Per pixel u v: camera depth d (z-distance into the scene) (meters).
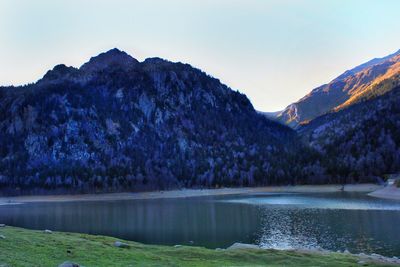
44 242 44.00
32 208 181.25
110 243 51.00
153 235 85.50
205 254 48.75
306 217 106.81
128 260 40.19
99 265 36.22
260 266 41.47
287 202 163.12
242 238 78.81
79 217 128.88
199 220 109.88
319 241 72.25
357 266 44.81
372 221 94.25
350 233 79.06
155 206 171.25
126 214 135.25
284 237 78.06
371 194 189.12
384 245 66.56
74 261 36.88
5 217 133.38
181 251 49.69
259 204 158.62
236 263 44.59
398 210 116.38
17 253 36.41
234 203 172.00
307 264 45.31
